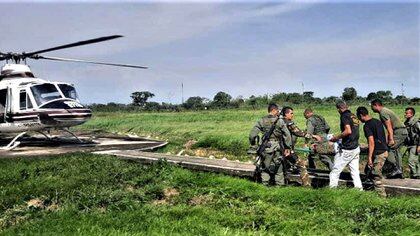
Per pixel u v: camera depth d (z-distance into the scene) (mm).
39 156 12523
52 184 8734
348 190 7672
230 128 22000
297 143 15648
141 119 33219
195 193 8109
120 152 13367
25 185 8789
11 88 16125
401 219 6254
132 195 7895
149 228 5809
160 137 22281
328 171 9922
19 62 17281
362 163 12844
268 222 6254
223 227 6031
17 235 5707
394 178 9258
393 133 9305
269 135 8758
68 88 16703
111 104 64688
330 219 6434
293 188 8031
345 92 53156
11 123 16062
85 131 26344
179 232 5770
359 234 5832
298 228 6020
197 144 17469
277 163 8727
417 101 43781
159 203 7688
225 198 7852
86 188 8398
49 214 6785
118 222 6117
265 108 46562
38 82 16344
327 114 28359
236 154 15594
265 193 7895
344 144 8383
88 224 6027
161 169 9969
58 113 15719
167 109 58031
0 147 16750
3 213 7270
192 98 60250
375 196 7508
